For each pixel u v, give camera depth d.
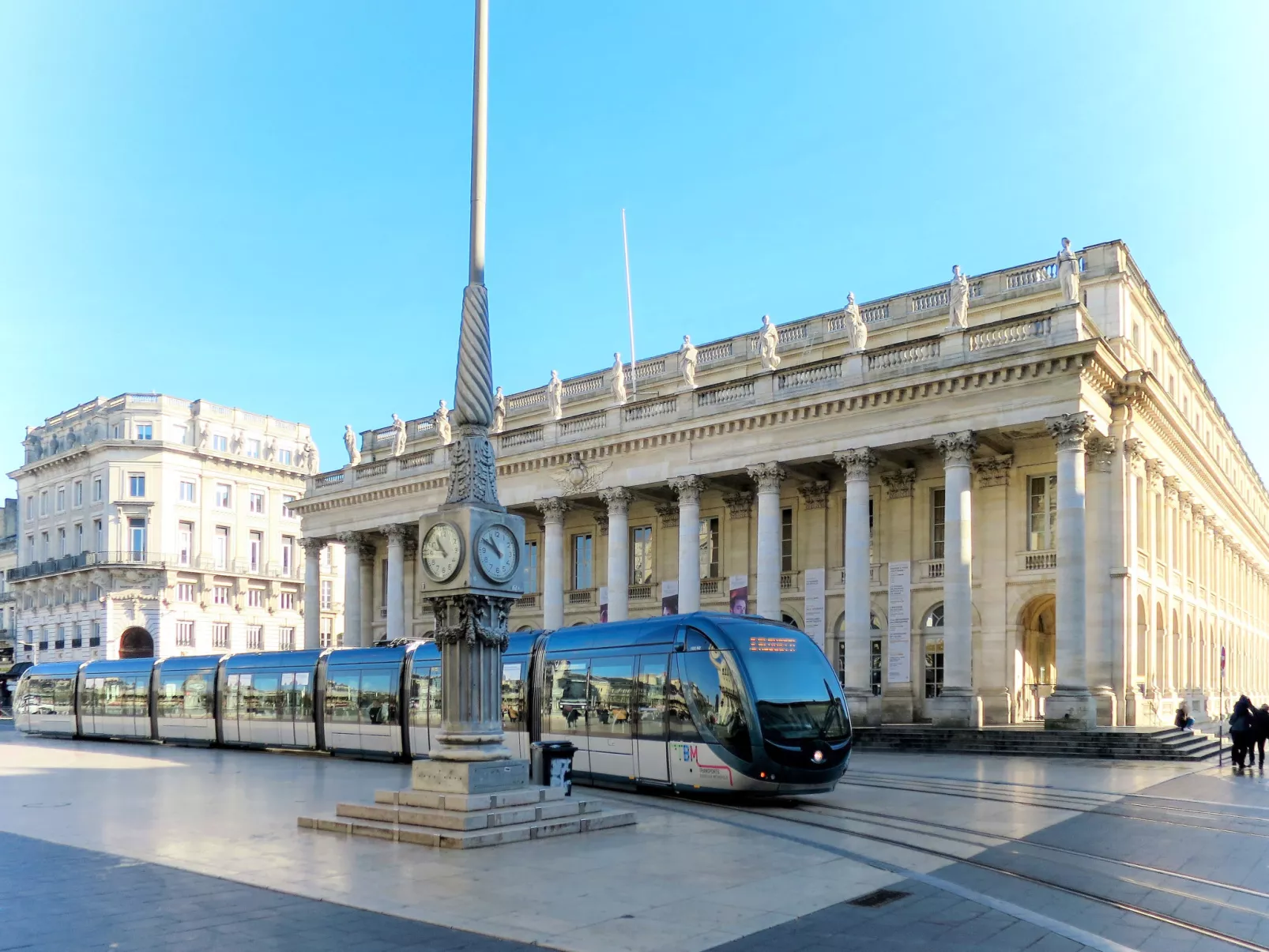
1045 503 42.97
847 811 20.27
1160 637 44.91
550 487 54.12
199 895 12.01
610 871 13.45
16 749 39.06
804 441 44.66
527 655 27.23
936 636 44.62
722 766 21.42
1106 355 38.16
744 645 21.98
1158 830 17.66
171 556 88.06
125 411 89.69
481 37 18.02
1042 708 45.00
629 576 55.75
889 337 47.22
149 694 42.41
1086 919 11.37
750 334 52.25
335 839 15.91
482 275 17.67
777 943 10.14
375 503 64.44
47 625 94.12
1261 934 10.89
